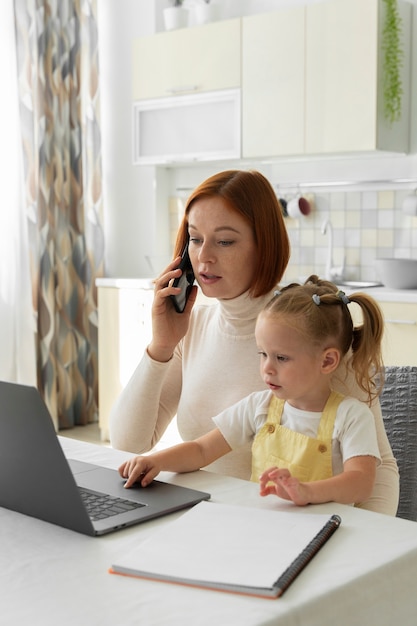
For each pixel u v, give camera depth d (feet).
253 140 13.94
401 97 13.20
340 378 5.17
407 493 5.69
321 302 4.93
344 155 13.79
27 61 14.66
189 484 4.72
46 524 4.03
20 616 3.03
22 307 14.89
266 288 5.57
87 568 3.47
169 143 15.08
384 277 12.88
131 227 16.89
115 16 16.62
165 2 16.08
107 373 15.11
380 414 5.19
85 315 16.22
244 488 4.62
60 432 15.78
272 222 5.52
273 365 4.83
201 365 5.89
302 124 13.34
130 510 4.16
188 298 5.81
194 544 3.64
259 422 5.08
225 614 3.01
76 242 15.92
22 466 4.05
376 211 14.10
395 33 12.69
